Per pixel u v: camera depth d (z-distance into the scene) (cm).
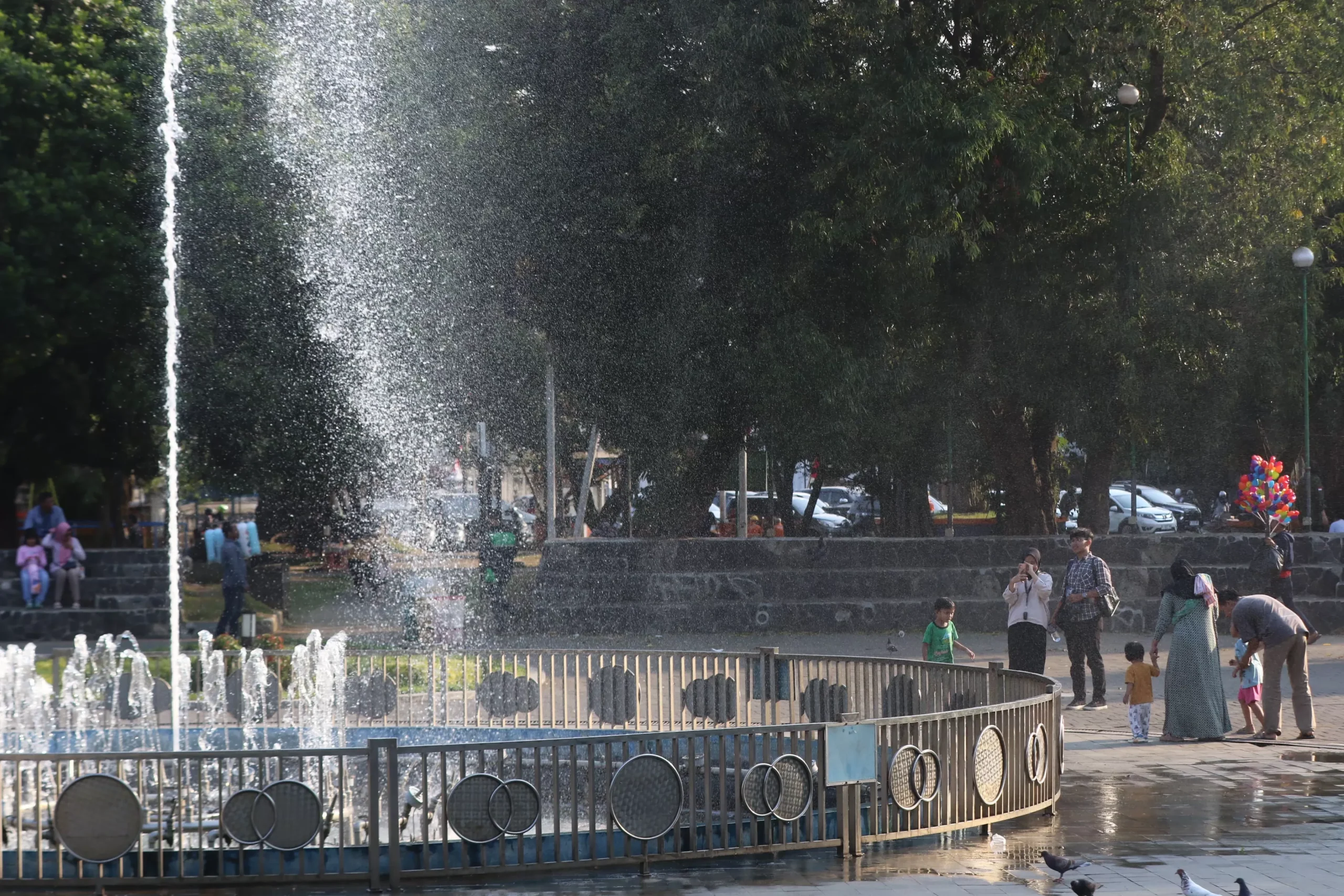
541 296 4922
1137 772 1973
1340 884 1302
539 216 4759
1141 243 4538
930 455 4797
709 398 4822
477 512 5869
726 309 4644
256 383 5072
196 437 5534
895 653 3600
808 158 4591
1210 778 1912
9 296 4697
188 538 6238
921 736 1516
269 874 1325
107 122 4762
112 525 5947
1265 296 4712
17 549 5134
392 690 2195
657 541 4512
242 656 2192
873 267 4541
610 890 1305
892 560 4459
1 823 1345
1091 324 4569
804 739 1454
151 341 5072
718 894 1280
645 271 4800
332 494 5897
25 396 5481
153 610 4356
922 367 4762
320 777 1340
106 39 4953
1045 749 1672
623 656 2136
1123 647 3872
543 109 4781
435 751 1345
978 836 1543
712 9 4184
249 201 4781
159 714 2155
